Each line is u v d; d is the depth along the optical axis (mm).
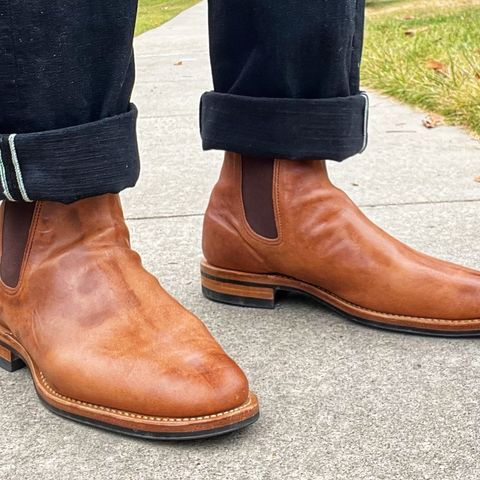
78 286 1001
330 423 946
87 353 948
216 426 890
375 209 1944
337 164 2463
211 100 1229
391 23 6504
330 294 1264
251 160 1261
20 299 1042
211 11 1189
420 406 981
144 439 920
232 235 1300
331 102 1161
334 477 837
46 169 915
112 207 1054
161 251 1646
